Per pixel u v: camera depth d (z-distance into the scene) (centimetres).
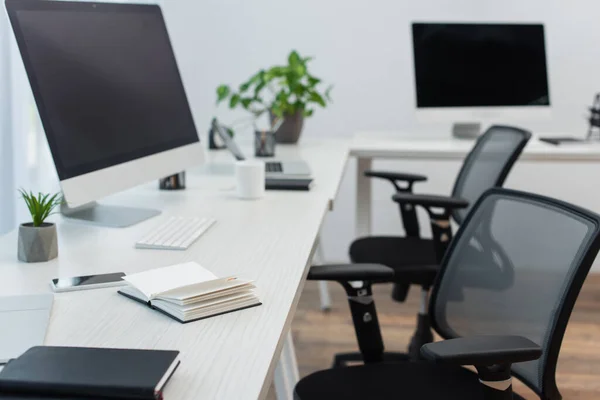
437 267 248
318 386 161
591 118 356
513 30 359
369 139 368
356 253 262
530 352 126
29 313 116
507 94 360
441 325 180
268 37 411
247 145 341
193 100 420
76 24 174
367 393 158
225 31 412
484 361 125
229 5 410
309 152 316
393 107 413
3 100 282
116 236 167
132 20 200
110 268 142
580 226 147
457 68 357
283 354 217
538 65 362
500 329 161
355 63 411
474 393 159
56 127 158
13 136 288
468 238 180
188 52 415
